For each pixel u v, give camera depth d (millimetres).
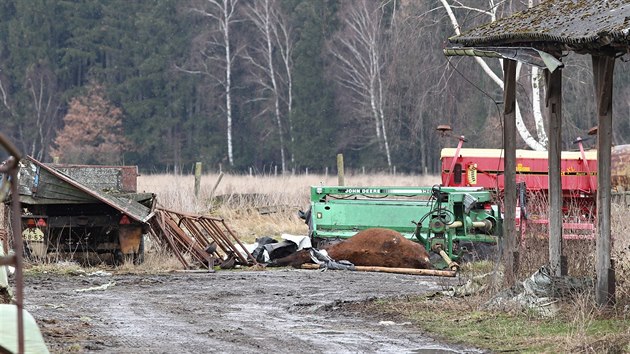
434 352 22828
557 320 26719
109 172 49531
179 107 173000
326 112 166500
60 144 165250
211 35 174125
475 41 29391
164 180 82875
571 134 97375
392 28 132625
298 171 165750
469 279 32656
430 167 152375
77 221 43000
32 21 176875
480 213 45781
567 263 29531
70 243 43719
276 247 46406
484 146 113375
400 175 129875
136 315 28703
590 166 51406
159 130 172000
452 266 42875
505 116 31828
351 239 45156
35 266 41531
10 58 178125
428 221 46500
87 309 29828
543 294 28281
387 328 26641
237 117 174625
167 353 21953
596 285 27438
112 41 179875
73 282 37625
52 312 28875
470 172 51906
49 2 177750
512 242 31516
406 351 22938
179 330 25734
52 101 175500
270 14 168625
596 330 24953
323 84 166875
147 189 68438
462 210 45594
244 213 65625
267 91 173000
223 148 172500
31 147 170625
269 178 88312
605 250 27188
